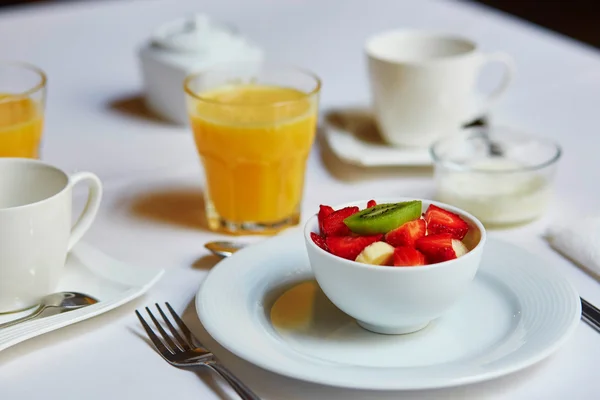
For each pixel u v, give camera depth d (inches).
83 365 27.0
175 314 29.0
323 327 28.3
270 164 36.8
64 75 59.0
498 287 30.1
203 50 49.0
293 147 37.0
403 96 43.4
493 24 67.2
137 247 35.8
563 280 29.2
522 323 27.4
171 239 36.7
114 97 55.2
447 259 26.3
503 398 25.0
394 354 26.5
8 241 28.2
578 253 33.1
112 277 31.9
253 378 26.0
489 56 44.9
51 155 46.0
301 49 62.6
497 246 32.3
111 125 50.6
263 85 41.6
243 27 67.8
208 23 51.4
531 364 24.5
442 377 23.7
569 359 26.9
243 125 35.8
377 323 27.3
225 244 34.5
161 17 70.9
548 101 51.7
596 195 39.7
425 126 44.4
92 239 36.6
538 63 58.6
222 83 41.0
